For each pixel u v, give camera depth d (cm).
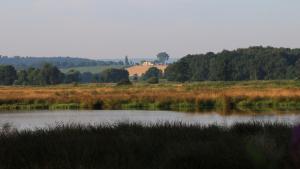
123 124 2898
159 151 2116
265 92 11131
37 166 1900
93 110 9388
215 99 10319
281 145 2022
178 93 11900
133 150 2117
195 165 1880
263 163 1786
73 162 1945
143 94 11712
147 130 2630
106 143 2236
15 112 8931
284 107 9556
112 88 17388
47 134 2484
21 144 2223
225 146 2027
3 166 1939
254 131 2823
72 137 2355
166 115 7438
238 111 8381
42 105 10894
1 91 14350
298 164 756
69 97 11338
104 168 1873
